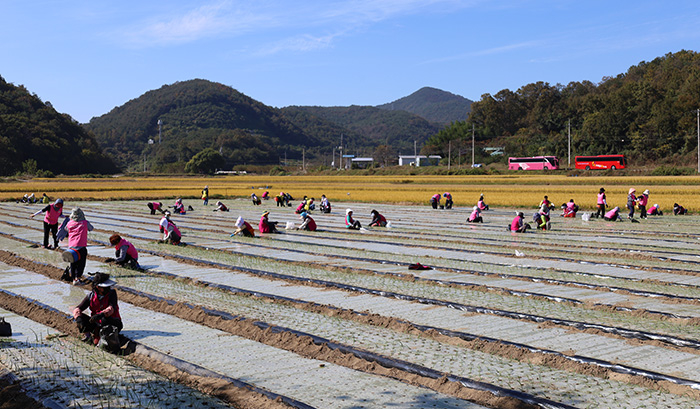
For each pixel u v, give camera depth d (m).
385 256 16.80
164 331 8.88
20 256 16.23
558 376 6.82
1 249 17.72
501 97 167.75
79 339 8.46
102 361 7.47
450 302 10.68
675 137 102.69
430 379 6.68
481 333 8.66
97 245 19.02
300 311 10.05
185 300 10.80
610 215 29.52
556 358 7.36
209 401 6.09
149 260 15.90
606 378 6.79
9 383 6.65
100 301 8.12
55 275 13.46
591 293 11.59
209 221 29.52
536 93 166.25
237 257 16.47
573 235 22.81
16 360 7.46
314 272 14.02
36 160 139.00
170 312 10.07
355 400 6.12
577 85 168.75
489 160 132.75
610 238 21.77
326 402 6.06
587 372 6.94
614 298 11.11
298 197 53.16
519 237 22.02
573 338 8.42
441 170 104.19
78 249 12.52
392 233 23.41
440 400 6.13
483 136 158.50
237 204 45.84
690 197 43.41
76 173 149.25
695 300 10.70
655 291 11.76
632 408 5.85
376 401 6.10
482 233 23.53
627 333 8.56
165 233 19.62
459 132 158.12
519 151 132.62
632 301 10.84
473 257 16.66
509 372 6.96
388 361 7.35
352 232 23.81
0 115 142.12
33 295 11.27
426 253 17.50
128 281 12.75
